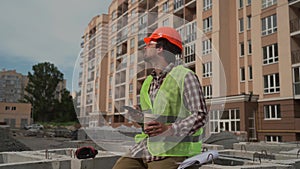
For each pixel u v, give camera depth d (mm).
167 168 1865
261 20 20250
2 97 95000
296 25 18641
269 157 6340
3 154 5828
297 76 18141
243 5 21547
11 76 97000
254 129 19328
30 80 67500
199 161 1924
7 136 15664
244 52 21203
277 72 18984
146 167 2047
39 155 5516
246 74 20953
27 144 18109
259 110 19594
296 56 18406
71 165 4699
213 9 21031
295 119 17688
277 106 18781
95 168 4660
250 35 20953
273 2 19641
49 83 66688
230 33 21703
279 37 19047
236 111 19562
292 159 5430
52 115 64062
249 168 4066
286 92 18281
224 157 5273
